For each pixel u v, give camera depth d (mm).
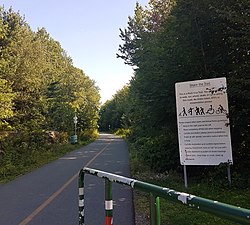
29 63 30797
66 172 14523
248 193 8008
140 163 14312
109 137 59125
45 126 31578
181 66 10703
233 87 8609
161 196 2619
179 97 9297
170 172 11156
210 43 10414
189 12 10250
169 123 11539
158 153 11641
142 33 20828
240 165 9633
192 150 9133
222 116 8828
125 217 6898
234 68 9383
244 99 8930
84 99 57406
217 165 8930
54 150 25750
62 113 40312
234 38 8406
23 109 29000
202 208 2074
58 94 41688
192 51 10438
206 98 8977
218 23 9883
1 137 20812
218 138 8859
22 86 28953
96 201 8453
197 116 9078
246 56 9297
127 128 51906
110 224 3652
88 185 10766
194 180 10023
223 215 1878
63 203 8414
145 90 12062
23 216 7266
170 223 6027
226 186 8664
